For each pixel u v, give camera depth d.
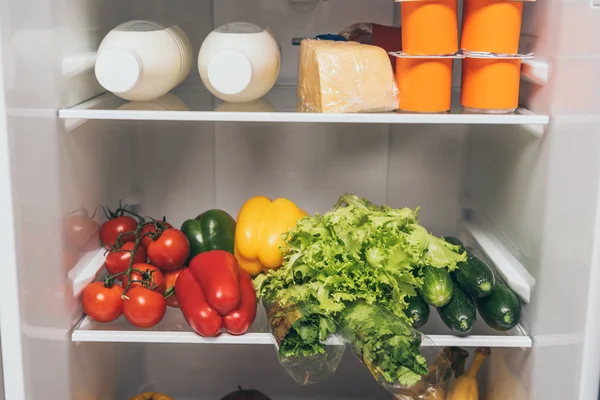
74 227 1.44
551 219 1.35
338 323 1.34
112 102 1.53
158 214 1.92
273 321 1.36
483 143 1.79
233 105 1.53
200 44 1.85
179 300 1.42
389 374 1.25
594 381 1.27
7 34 1.15
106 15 1.60
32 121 1.24
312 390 2.00
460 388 1.64
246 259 1.54
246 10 1.84
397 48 1.64
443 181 1.92
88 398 1.53
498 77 1.37
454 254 1.43
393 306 1.36
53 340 1.34
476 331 1.48
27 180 1.23
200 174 1.91
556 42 1.33
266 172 1.91
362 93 1.38
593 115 1.20
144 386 2.00
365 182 1.92
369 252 1.34
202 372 2.00
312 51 1.42
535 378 1.41
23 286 1.23
